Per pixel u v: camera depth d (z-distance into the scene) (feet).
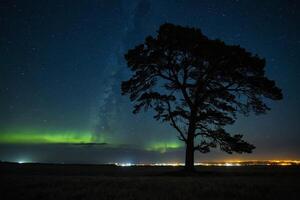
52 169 123.44
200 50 89.66
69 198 40.52
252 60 89.30
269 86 88.53
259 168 134.92
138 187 51.29
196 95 93.81
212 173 94.94
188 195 42.09
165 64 93.91
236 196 41.68
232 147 90.07
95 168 135.44
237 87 92.53
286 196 40.75
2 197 41.96
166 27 93.45
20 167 129.39
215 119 91.40
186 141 95.71
